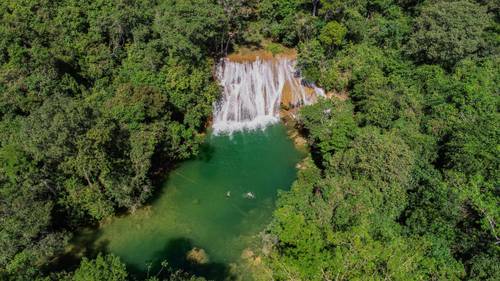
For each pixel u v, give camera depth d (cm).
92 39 6366
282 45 7481
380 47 7488
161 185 5662
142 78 6031
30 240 4106
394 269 3388
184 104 6084
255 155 6244
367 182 4594
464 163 4653
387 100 5872
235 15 7212
